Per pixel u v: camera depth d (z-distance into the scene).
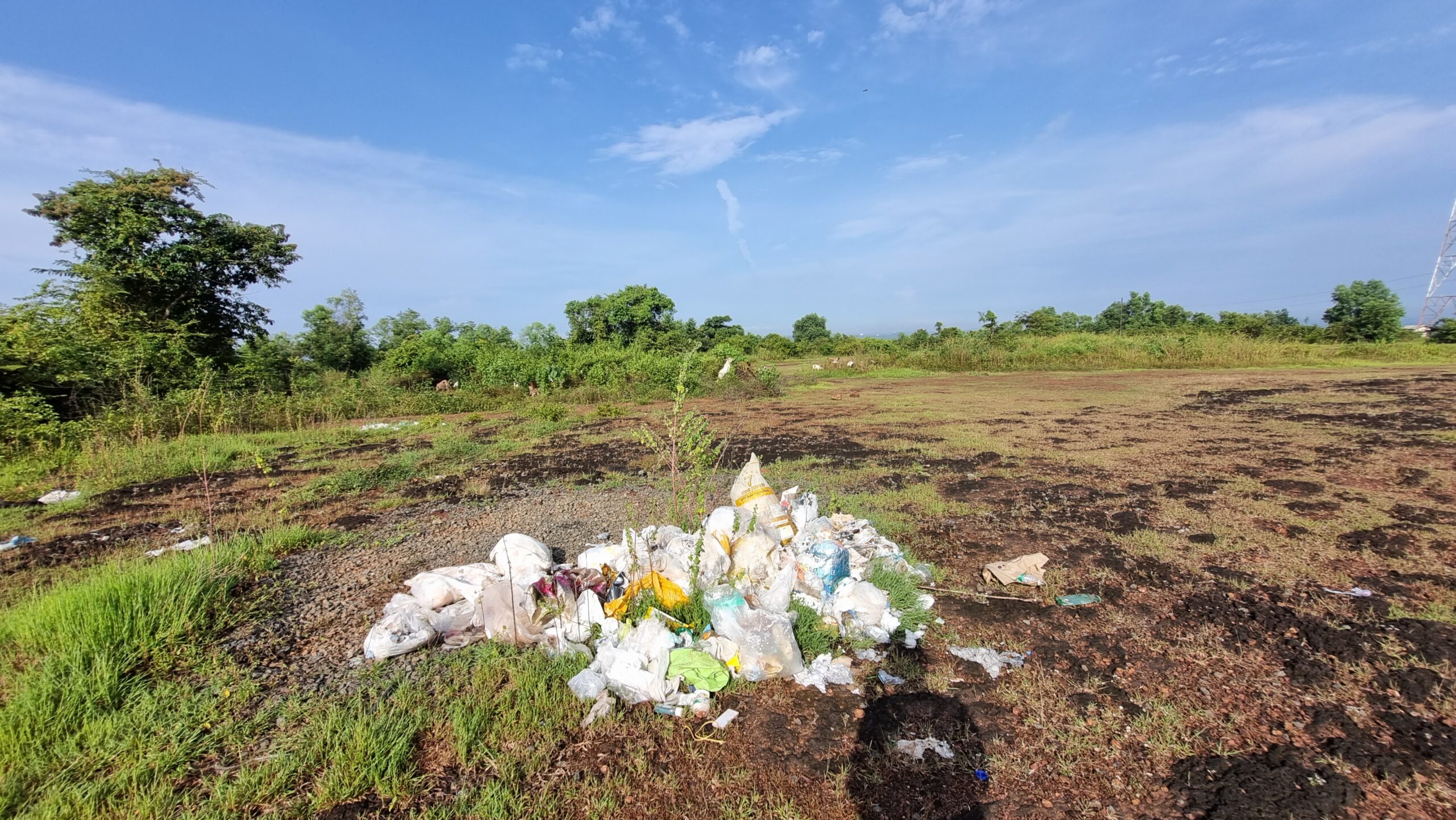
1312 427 9.60
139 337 13.57
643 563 3.86
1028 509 5.86
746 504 4.40
